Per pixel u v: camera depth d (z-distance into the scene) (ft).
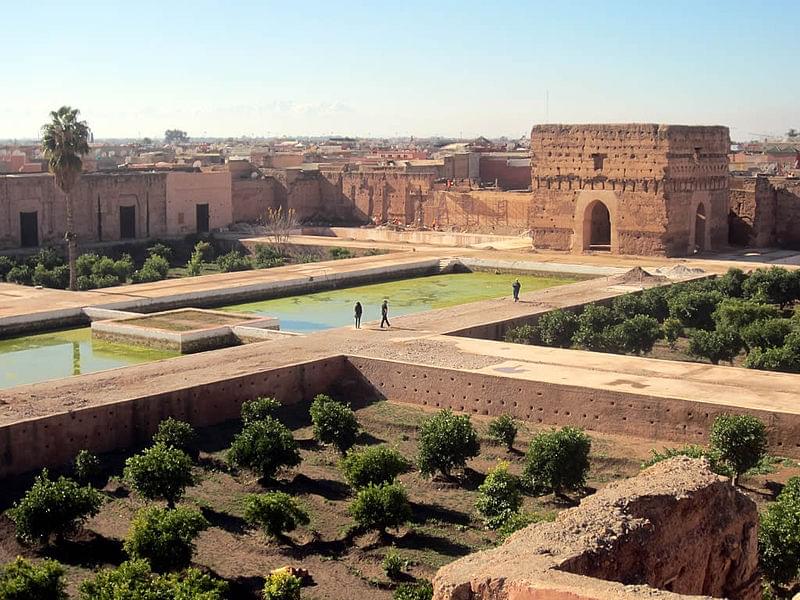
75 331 156.46
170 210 265.34
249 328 144.97
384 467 88.74
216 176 278.05
